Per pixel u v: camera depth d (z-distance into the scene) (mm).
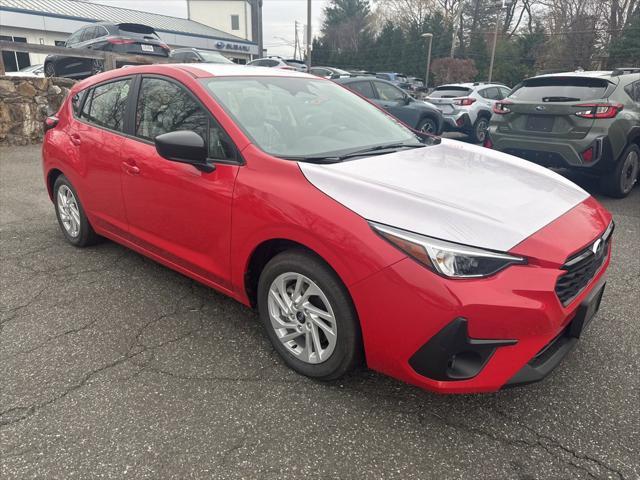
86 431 2168
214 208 2715
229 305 3314
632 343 2918
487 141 6781
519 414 2320
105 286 3566
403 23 59969
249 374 2582
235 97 2980
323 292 2320
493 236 2084
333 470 1989
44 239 4512
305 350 2516
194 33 35000
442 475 1975
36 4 27969
